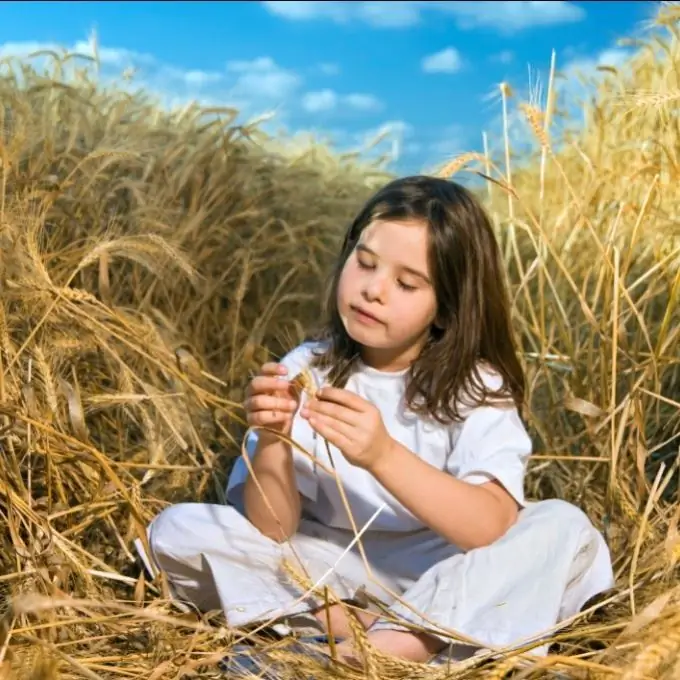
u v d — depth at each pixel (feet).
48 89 11.37
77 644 6.51
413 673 6.00
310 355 7.86
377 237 6.98
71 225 10.14
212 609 7.21
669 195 9.83
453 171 9.16
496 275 7.49
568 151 12.81
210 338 11.73
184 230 10.98
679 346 9.61
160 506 8.43
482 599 6.51
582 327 10.72
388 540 7.45
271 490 7.06
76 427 7.29
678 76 10.96
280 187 13.66
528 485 9.64
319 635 6.61
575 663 5.26
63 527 7.74
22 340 8.37
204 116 13.19
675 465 7.88
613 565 7.98
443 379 7.21
